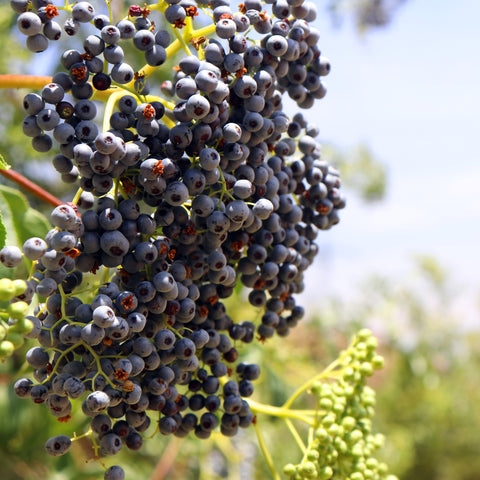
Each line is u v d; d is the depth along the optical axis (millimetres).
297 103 276
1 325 222
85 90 235
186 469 625
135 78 248
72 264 232
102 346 230
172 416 252
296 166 279
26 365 344
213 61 243
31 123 231
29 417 460
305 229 288
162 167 230
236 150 242
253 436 597
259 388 551
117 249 229
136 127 238
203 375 262
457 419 1583
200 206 238
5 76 256
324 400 286
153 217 240
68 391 223
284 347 597
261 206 247
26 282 227
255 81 247
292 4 261
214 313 258
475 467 1535
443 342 1566
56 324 229
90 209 238
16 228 296
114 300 232
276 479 290
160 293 234
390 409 1536
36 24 233
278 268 269
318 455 282
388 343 1256
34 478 474
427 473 1511
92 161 225
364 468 281
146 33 246
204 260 248
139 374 238
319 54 271
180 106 235
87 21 237
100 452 239
